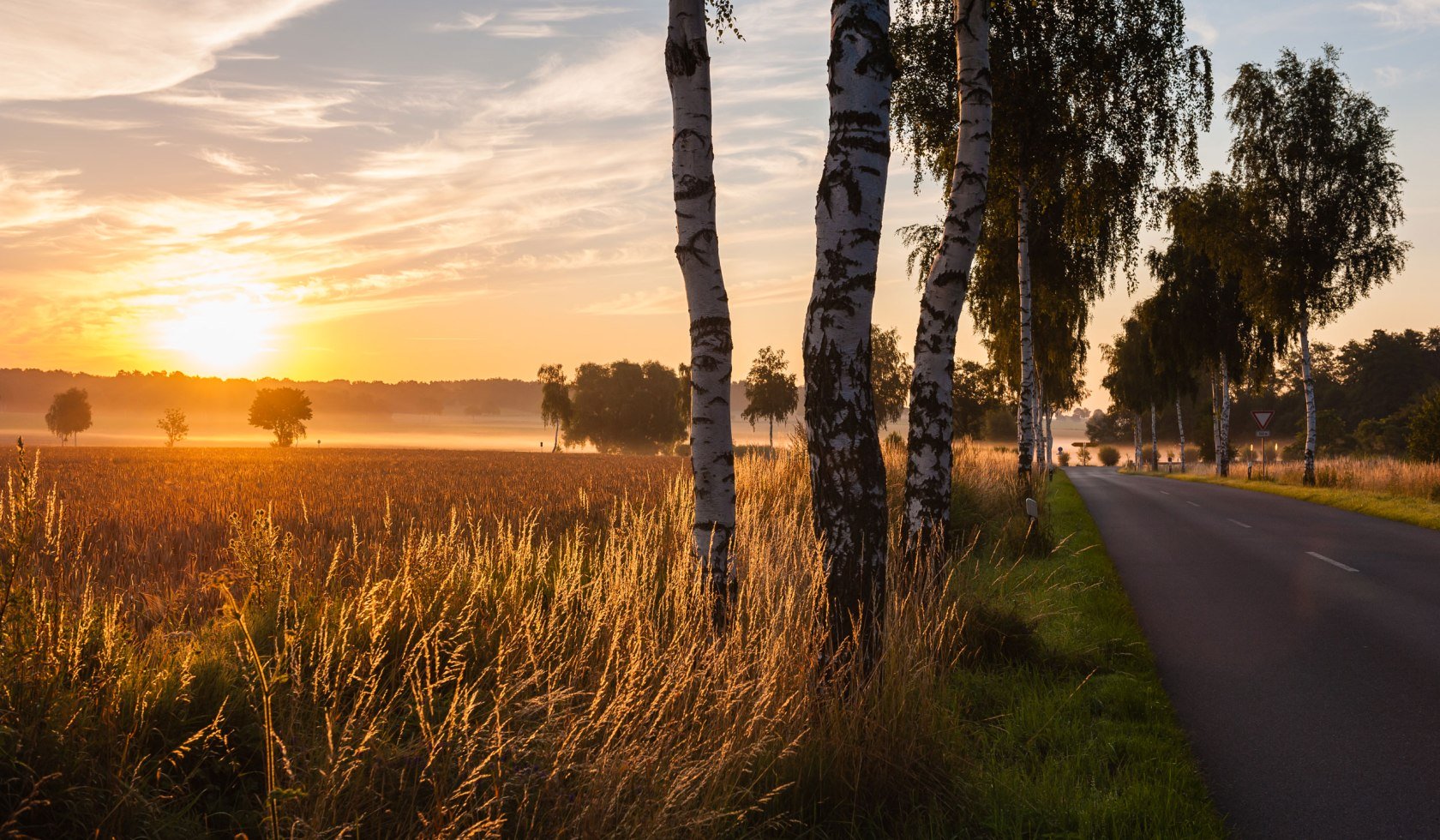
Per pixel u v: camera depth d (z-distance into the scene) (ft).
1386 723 18.40
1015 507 50.75
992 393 124.36
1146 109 54.24
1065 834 12.75
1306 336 105.70
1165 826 12.91
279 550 21.59
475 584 20.63
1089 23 53.01
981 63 30.53
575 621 18.02
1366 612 29.91
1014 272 71.92
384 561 24.62
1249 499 87.86
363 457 192.65
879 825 12.50
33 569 12.35
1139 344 202.80
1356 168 100.89
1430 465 84.74
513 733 12.67
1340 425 247.91
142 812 10.33
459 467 137.49
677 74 19.43
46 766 10.31
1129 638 24.75
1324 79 102.94
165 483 88.33
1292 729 18.07
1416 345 323.37
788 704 14.01
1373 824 13.62
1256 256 106.42
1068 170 57.62
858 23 16.43
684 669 13.84
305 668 14.58
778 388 280.10
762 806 12.62
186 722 12.17
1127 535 53.83
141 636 18.92
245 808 11.04
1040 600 28.48
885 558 16.29
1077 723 17.46
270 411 412.16
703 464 19.29
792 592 16.34
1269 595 33.27
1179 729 17.39
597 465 147.13
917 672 15.06
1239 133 107.65
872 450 16.31
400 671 15.61
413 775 11.57
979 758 15.43
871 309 16.61
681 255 19.53
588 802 10.85
